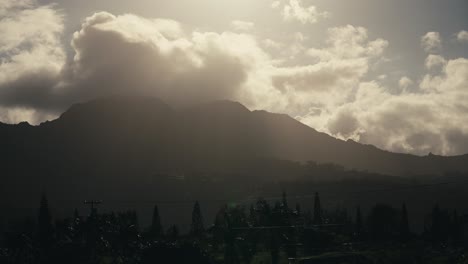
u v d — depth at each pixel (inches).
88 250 7190.0
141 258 7185.0
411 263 7751.0
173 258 7165.4
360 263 7687.0
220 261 7849.4
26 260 7052.2
